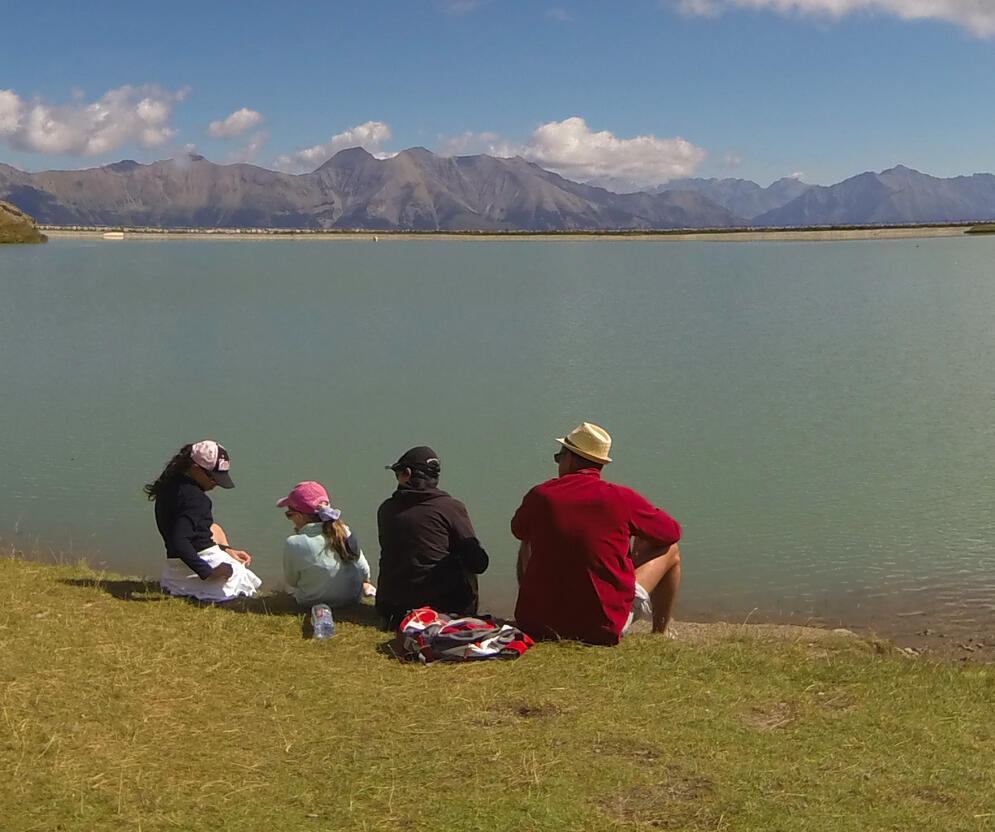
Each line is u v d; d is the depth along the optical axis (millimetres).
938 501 16172
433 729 6203
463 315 50094
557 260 115938
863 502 16141
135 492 16875
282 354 35406
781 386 27547
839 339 38125
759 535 14547
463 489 17109
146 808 5113
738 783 5418
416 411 24375
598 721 6289
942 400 24984
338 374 30594
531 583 8102
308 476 17953
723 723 6289
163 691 6664
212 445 9211
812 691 6938
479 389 27641
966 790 5379
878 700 6773
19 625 7723
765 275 81375
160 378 29953
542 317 48750
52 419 23469
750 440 20766
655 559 8398
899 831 4934
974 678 7301
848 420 22672
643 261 111062
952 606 11805
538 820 5012
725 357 33688
